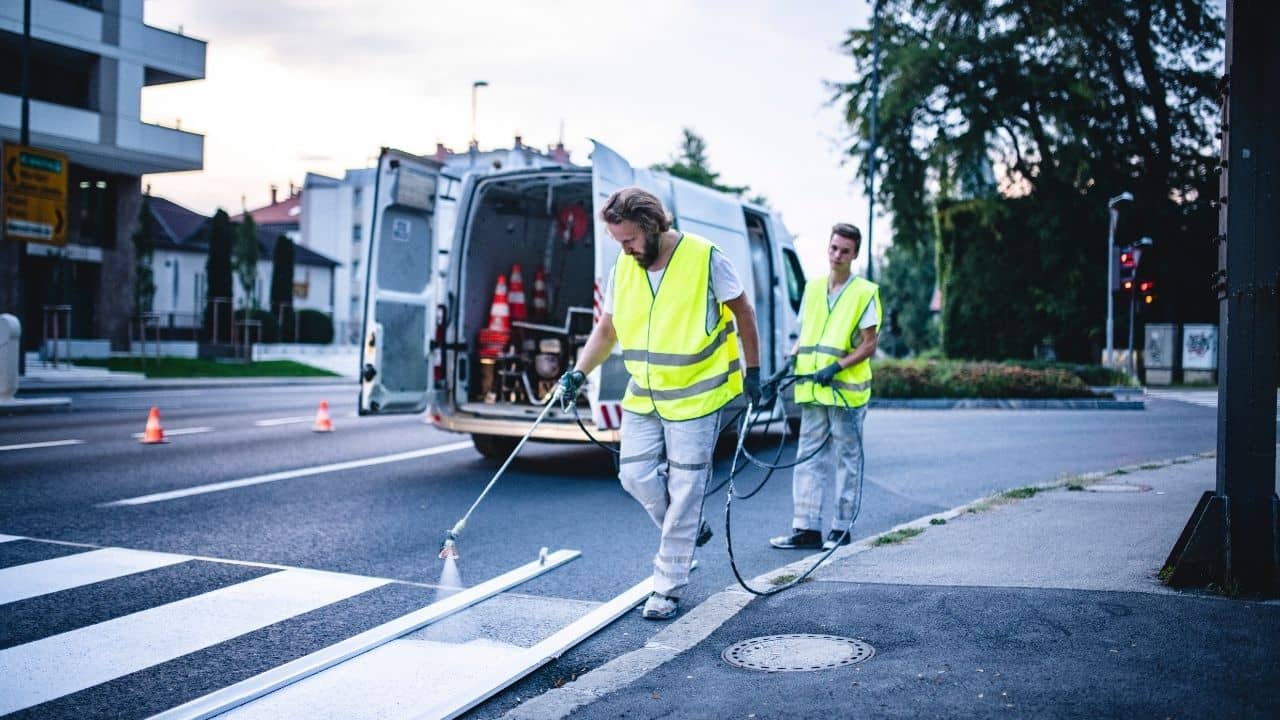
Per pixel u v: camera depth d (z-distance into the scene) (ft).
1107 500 22.34
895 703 10.18
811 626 13.20
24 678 12.04
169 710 10.76
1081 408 64.69
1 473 27.43
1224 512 13.70
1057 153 96.84
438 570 17.61
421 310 29.94
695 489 14.38
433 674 12.09
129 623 14.25
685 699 10.82
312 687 11.64
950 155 98.22
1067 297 102.73
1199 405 67.10
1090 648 11.53
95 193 109.40
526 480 28.12
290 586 16.37
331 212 213.87
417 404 29.81
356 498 24.77
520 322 32.12
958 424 49.08
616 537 20.57
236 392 74.74
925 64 93.50
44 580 16.46
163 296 150.92
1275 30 13.20
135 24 103.19
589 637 13.58
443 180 30.30
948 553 17.02
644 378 14.42
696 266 14.26
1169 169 103.50
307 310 151.33
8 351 50.26
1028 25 96.99
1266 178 13.38
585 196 33.55
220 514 22.36
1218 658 11.04
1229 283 13.52
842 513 19.62
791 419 38.32
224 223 127.75
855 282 19.53
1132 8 96.84
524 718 10.57
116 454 31.94
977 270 107.76
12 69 101.14
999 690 10.36
